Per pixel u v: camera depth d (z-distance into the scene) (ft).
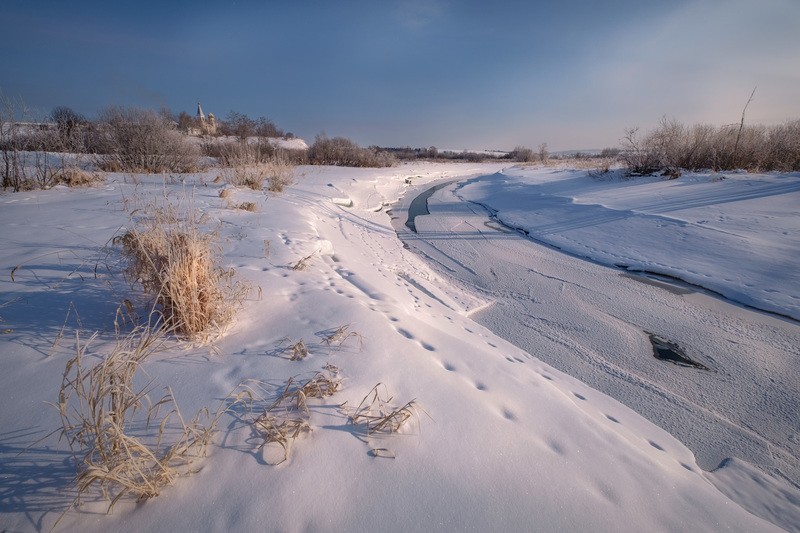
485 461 6.55
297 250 17.72
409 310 14.16
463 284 21.76
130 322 9.47
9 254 13.66
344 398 7.55
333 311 11.37
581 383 11.91
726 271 20.77
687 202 32.12
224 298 10.63
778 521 7.55
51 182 29.76
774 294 18.11
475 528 5.35
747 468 9.09
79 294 10.68
